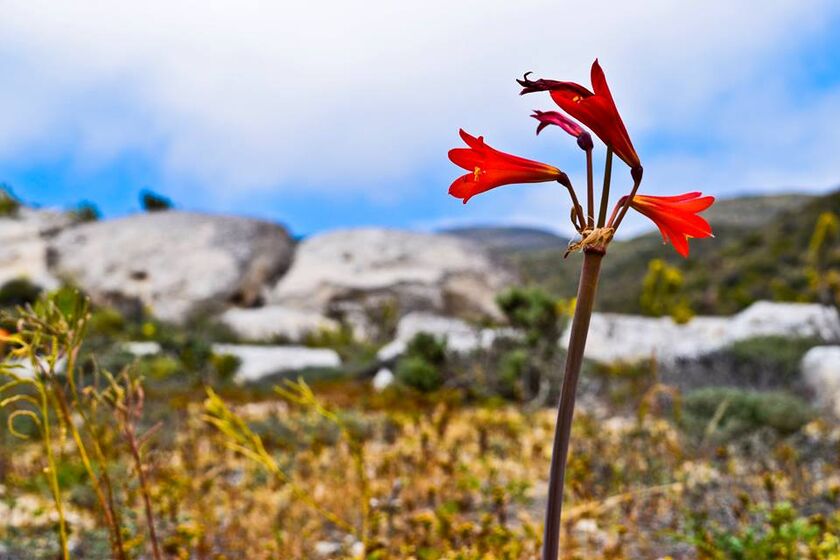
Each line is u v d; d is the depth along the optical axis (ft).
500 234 484.33
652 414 26.37
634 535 12.46
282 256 92.48
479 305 86.89
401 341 50.60
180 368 42.55
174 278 85.25
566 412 3.92
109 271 86.43
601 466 16.17
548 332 38.14
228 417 9.85
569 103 3.82
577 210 3.97
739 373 36.22
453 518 12.66
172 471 15.25
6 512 14.26
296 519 13.28
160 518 12.47
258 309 85.40
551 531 3.94
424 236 92.58
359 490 14.64
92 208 106.73
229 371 43.68
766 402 23.17
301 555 11.59
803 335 41.96
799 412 22.76
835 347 37.37
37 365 6.19
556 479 3.94
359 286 84.58
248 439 10.01
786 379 34.68
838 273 73.10
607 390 34.73
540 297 38.68
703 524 12.16
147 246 88.48
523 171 4.08
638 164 3.86
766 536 9.82
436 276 85.66
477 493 16.24
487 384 37.45
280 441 20.80
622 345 49.93
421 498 14.67
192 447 19.81
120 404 7.11
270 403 35.55
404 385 36.27
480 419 25.18
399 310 83.30
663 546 12.17
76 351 6.44
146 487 7.26
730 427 21.72
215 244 88.94
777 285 94.48
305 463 17.58
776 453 18.66
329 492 14.94
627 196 3.92
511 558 9.98
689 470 16.94
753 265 137.39
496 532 10.49
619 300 171.73
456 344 45.24
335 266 87.66
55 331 6.15
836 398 31.40
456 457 15.84
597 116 3.79
